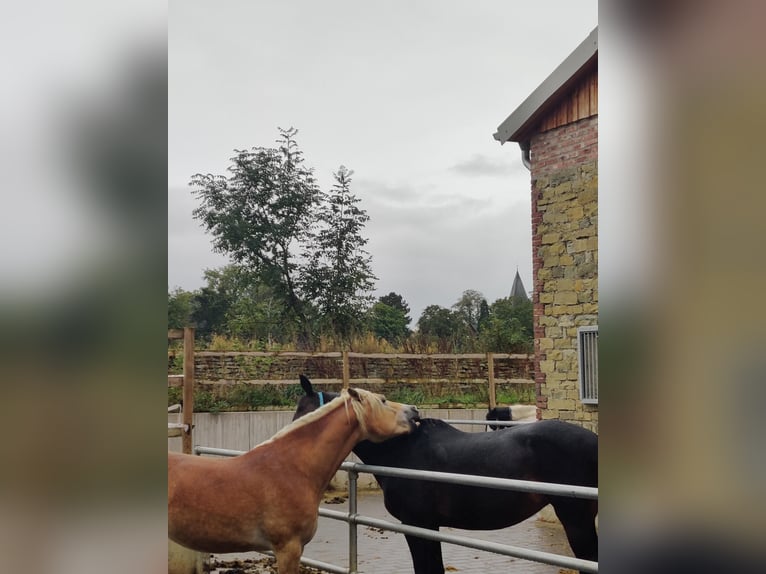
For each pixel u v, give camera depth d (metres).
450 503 4.29
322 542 7.45
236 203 23.17
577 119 8.11
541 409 8.39
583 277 8.00
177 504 3.34
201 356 10.73
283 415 10.69
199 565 4.75
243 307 21.84
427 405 11.68
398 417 3.80
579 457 4.18
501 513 4.24
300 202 23.25
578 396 7.96
